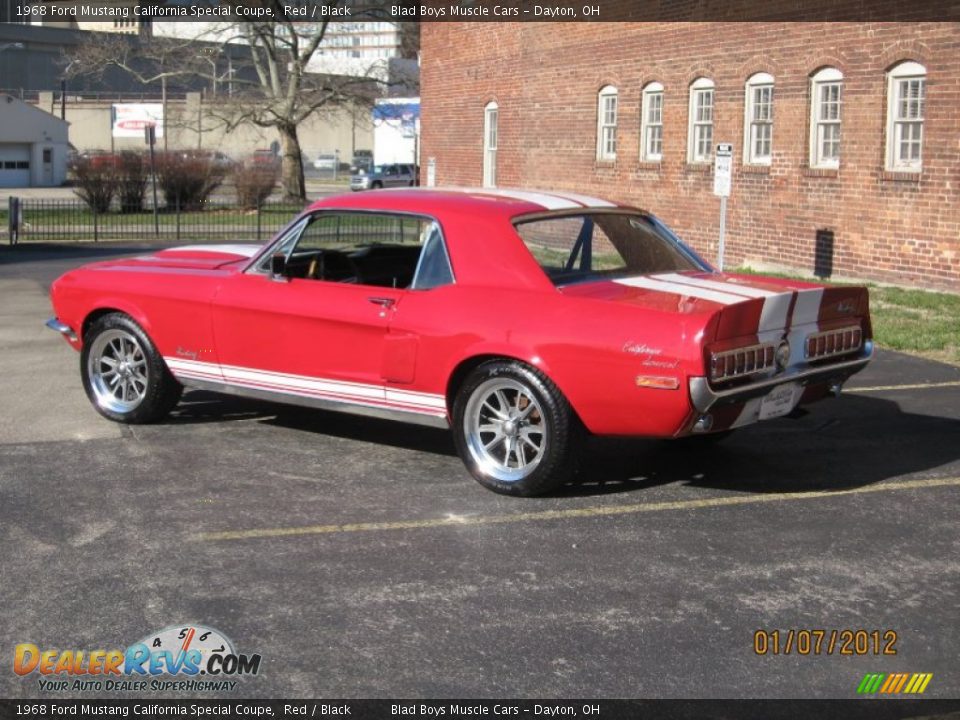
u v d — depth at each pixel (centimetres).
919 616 488
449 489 664
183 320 776
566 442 625
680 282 664
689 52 2058
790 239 1856
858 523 605
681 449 761
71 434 791
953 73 1541
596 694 418
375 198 721
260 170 4238
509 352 630
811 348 644
